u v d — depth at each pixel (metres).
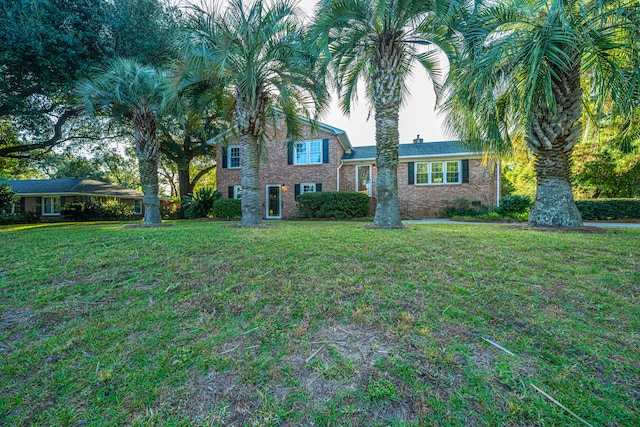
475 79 5.39
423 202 15.11
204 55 6.82
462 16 5.93
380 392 1.68
